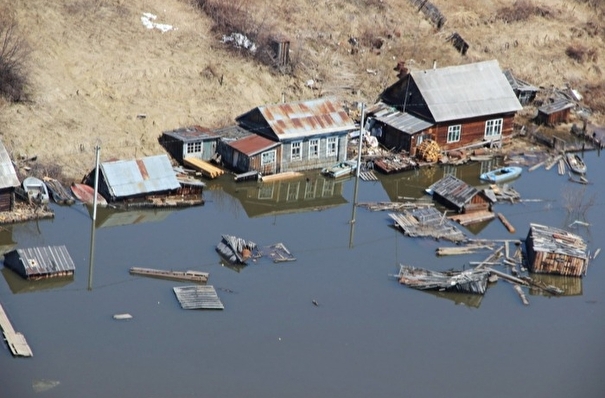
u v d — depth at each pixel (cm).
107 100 8181
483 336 5928
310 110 8281
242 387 5269
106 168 7244
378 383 5391
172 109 8350
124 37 8838
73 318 5778
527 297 6419
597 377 5569
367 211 7525
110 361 5388
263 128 8150
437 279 6406
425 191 7988
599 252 7075
